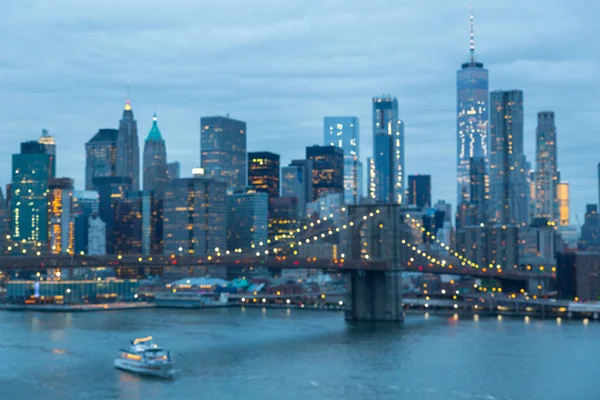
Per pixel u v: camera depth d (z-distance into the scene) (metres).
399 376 195.00
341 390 179.88
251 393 177.62
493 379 191.62
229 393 177.88
